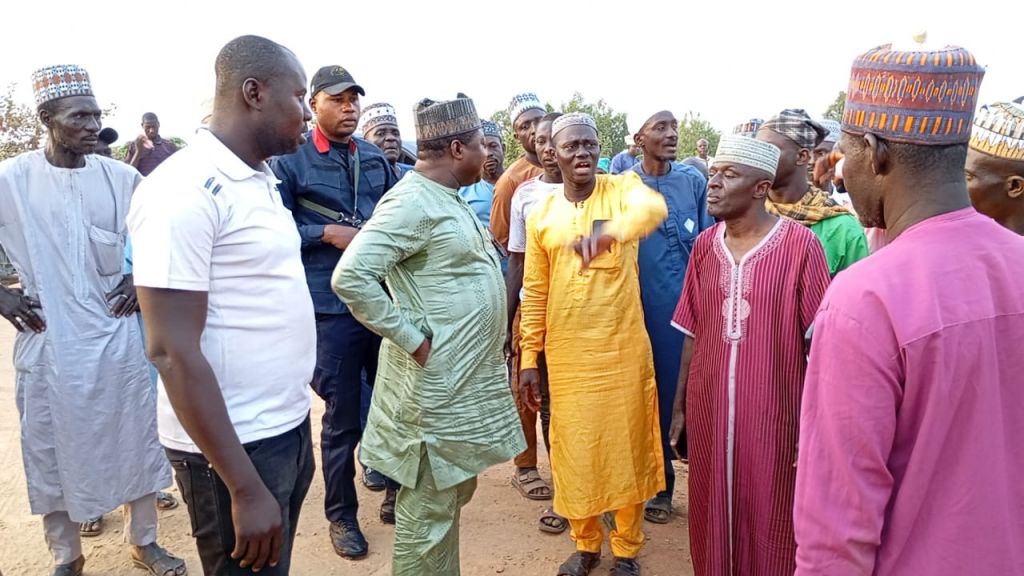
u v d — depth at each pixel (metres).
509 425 2.73
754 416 2.54
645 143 3.81
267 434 1.95
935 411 1.22
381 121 5.16
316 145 3.63
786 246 2.53
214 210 1.79
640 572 3.41
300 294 2.04
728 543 2.63
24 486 4.27
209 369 1.74
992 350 1.23
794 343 2.52
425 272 2.50
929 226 1.32
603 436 3.13
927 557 1.26
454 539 2.72
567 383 3.16
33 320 3.02
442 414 2.52
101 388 3.15
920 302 1.24
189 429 1.74
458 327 2.52
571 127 3.12
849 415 1.26
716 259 2.68
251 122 1.92
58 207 3.07
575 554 3.38
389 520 3.89
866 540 1.26
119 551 3.58
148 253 1.70
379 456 2.66
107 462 3.18
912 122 1.31
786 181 3.08
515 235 3.88
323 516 3.99
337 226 3.47
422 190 2.50
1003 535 1.24
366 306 2.33
